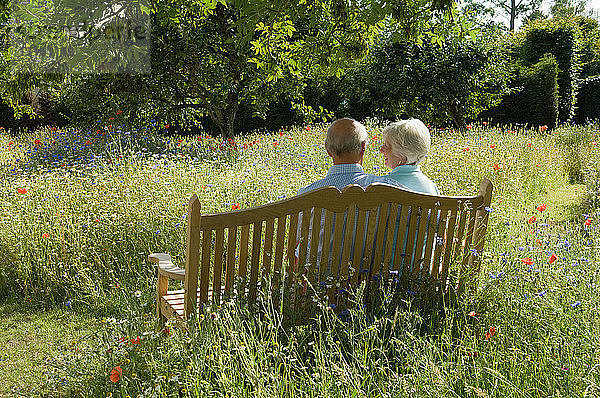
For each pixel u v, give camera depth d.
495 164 8.10
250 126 19.09
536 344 2.78
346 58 5.19
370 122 13.41
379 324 2.90
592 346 2.54
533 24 22.19
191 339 2.67
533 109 18.66
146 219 5.36
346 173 3.14
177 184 6.36
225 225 2.85
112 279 4.76
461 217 3.32
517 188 7.54
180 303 3.29
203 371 2.57
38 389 3.20
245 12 3.89
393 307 3.09
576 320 2.82
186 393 2.46
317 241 2.98
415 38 4.83
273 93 12.47
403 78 15.16
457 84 15.02
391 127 3.40
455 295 3.26
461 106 15.88
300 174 7.30
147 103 12.56
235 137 13.02
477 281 3.34
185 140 11.69
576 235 4.73
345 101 19.08
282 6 3.97
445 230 3.38
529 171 8.91
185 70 12.30
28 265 4.84
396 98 15.75
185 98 13.15
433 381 2.38
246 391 2.48
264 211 2.89
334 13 4.44
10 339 4.01
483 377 2.54
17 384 3.34
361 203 2.99
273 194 5.98
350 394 2.43
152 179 6.41
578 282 3.26
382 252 3.17
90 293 4.56
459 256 3.35
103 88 12.14
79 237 5.00
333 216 3.02
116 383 2.69
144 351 2.78
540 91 18.53
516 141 10.82
